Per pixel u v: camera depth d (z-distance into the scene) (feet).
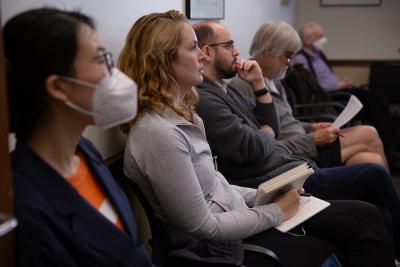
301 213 6.11
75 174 3.67
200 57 5.80
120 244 3.55
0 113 2.85
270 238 5.82
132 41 5.37
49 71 3.22
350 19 20.12
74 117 3.48
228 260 5.06
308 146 9.12
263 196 5.73
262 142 7.18
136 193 5.28
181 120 5.40
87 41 3.34
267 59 9.24
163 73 5.26
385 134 14.66
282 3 17.29
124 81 3.58
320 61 16.94
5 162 2.89
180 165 4.90
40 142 3.45
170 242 5.22
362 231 6.02
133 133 5.08
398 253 7.61
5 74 2.88
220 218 5.29
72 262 3.21
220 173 6.79
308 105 13.07
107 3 5.66
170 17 5.51
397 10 19.56
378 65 18.88
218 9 10.31
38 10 3.32
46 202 3.18
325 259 5.70
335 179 7.63
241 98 8.22
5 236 2.90
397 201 7.55
